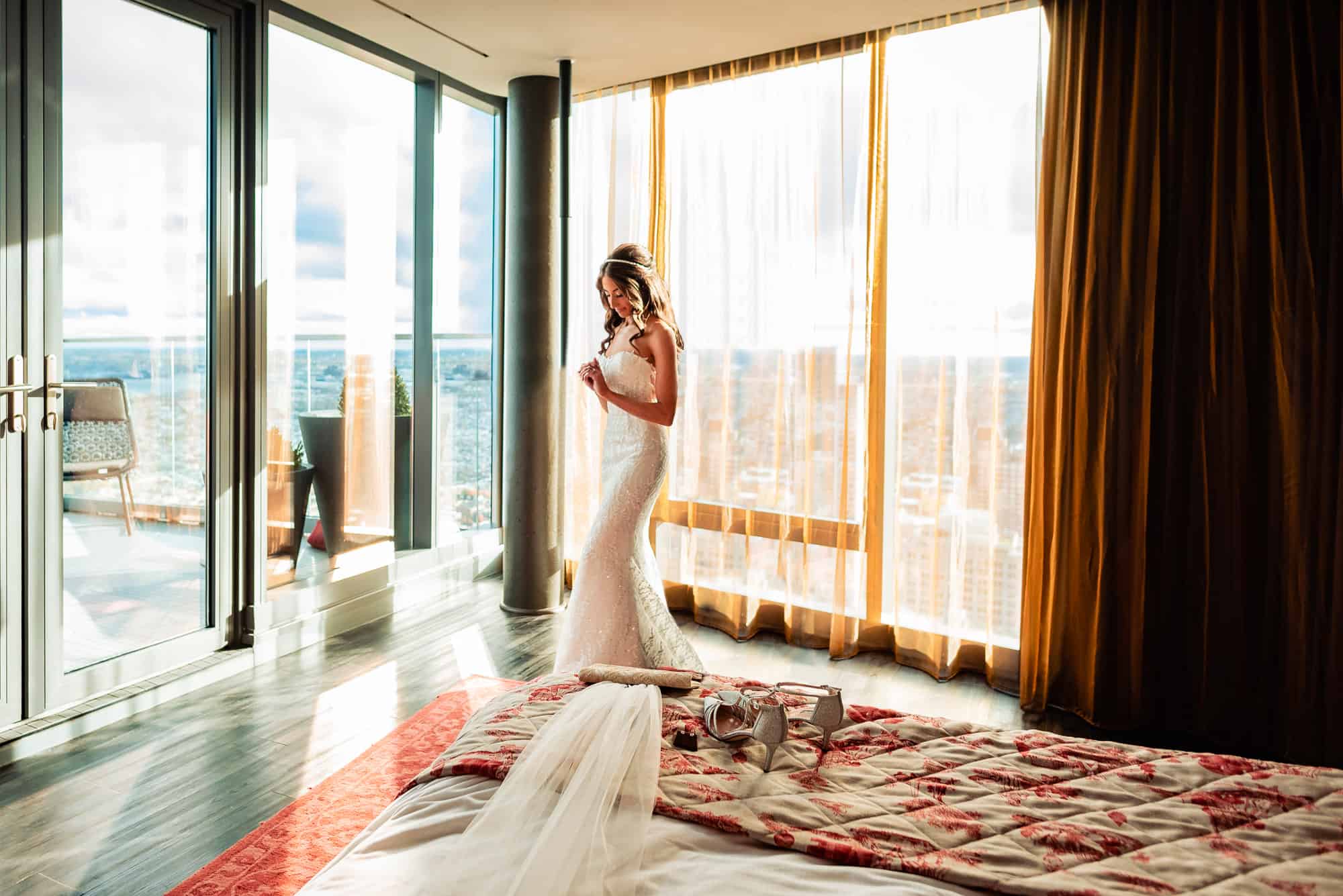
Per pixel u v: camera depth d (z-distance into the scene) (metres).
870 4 3.43
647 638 3.21
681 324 4.29
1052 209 3.28
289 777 2.61
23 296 2.72
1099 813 1.37
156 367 3.19
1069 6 3.19
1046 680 3.29
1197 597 3.00
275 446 3.71
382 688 3.35
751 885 1.17
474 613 4.37
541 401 4.32
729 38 3.82
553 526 4.39
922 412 3.67
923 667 3.72
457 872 1.17
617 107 4.49
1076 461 3.19
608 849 1.22
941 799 1.42
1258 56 2.85
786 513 4.06
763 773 1.50
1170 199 3.01
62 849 2.21
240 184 3.48
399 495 4.57
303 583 3.90
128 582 3.12
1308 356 2.78
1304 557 2.79
